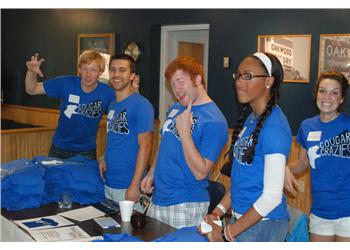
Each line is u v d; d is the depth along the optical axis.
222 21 4.62
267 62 1.59
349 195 2.32
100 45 5.64
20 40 6.63
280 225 1.66
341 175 2.32
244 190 1.67
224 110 4.67
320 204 2.40
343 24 3.85
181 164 1.96
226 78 4.64
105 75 5.48
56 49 6.17
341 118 2.35
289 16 4.16
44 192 2.24
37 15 6.34
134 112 2.39
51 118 6.23
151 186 2.25
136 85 2.54
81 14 5.82
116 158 2.42
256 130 1.60
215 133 1.90
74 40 5.93
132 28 5.39
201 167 1.87
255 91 1.60
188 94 1.96
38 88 3.14
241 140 1.70
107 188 2.48
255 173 1.63
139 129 2.37
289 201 4.03
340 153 2.32
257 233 1.64
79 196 2.29
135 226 1.92
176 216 1.98
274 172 1.54
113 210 2.16
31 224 1.94
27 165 2.35
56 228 1.90
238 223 1.59
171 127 2.03
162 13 5.11
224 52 4.64
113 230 1.89
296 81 4.16
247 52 4.46
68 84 3.10
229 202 1.90
